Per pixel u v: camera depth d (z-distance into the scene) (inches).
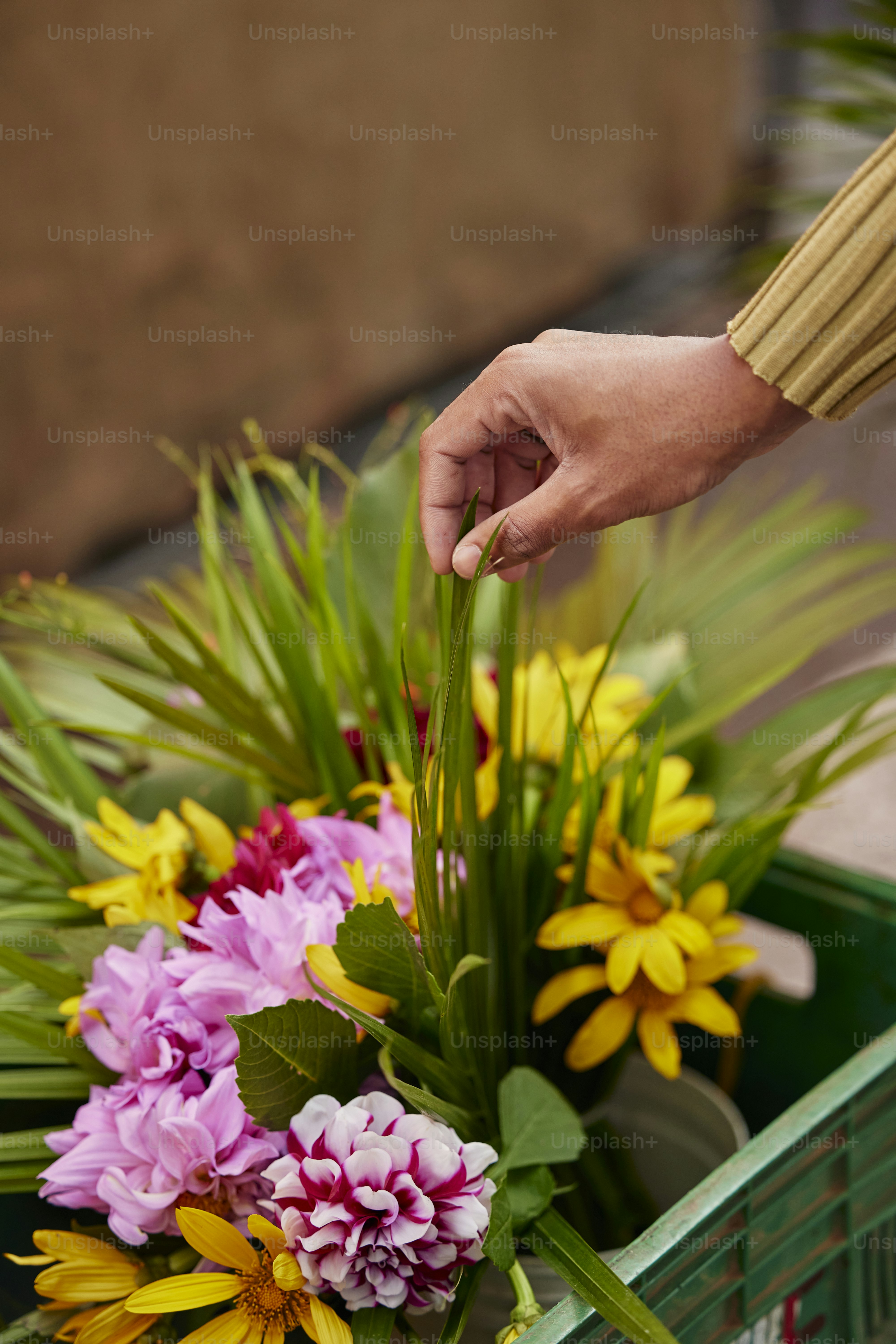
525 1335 42.5
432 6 168.4
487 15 175.9
